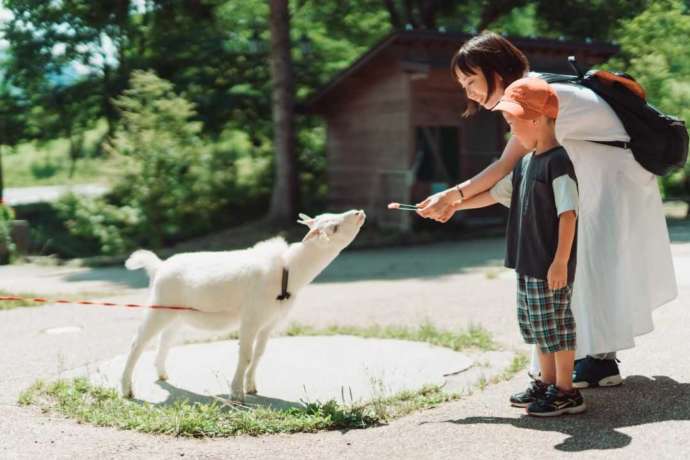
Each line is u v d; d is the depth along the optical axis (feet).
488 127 62.28
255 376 18.67
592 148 14.60
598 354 15.49
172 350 21.74
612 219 14.66
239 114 80.48
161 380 18.42
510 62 14.66
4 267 50.72
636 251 14.94
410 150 58.03
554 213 13.70
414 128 58.34
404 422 14.29
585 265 14.67
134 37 79.30
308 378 18.34
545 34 84.07
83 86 80.33
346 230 16.03
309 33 81.87
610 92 14.55
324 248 16.19
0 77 83.41
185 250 56.34
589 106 14.29
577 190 13.62
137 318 27.94
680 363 17.10
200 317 16.61
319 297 32.32
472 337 21.95
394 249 51.75
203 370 19.33
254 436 13.80
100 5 75.97
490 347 20.95
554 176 13.60
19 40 78.79
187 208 61.16
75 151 90.17
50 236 73.10
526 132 14.07
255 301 16.15
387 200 60.23
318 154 82.58
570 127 14.25
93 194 74.74
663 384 15.55
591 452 11.85
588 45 61.31
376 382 17.63
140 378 18.66
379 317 26.68
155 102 61.67
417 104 58.70
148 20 77.36
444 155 60.64
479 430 13.41
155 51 79.30
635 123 14.53
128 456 12.57
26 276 45.60
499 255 44.62
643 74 57.16
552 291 13.84
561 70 60.90
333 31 84.84
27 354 21.99
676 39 64.75
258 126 81.46
